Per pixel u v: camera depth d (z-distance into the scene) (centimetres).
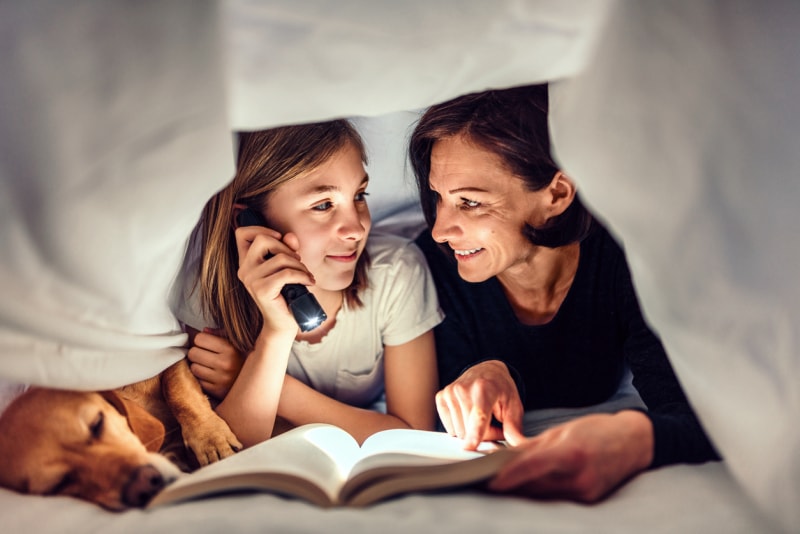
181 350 125
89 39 90
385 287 141
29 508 96
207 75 91
